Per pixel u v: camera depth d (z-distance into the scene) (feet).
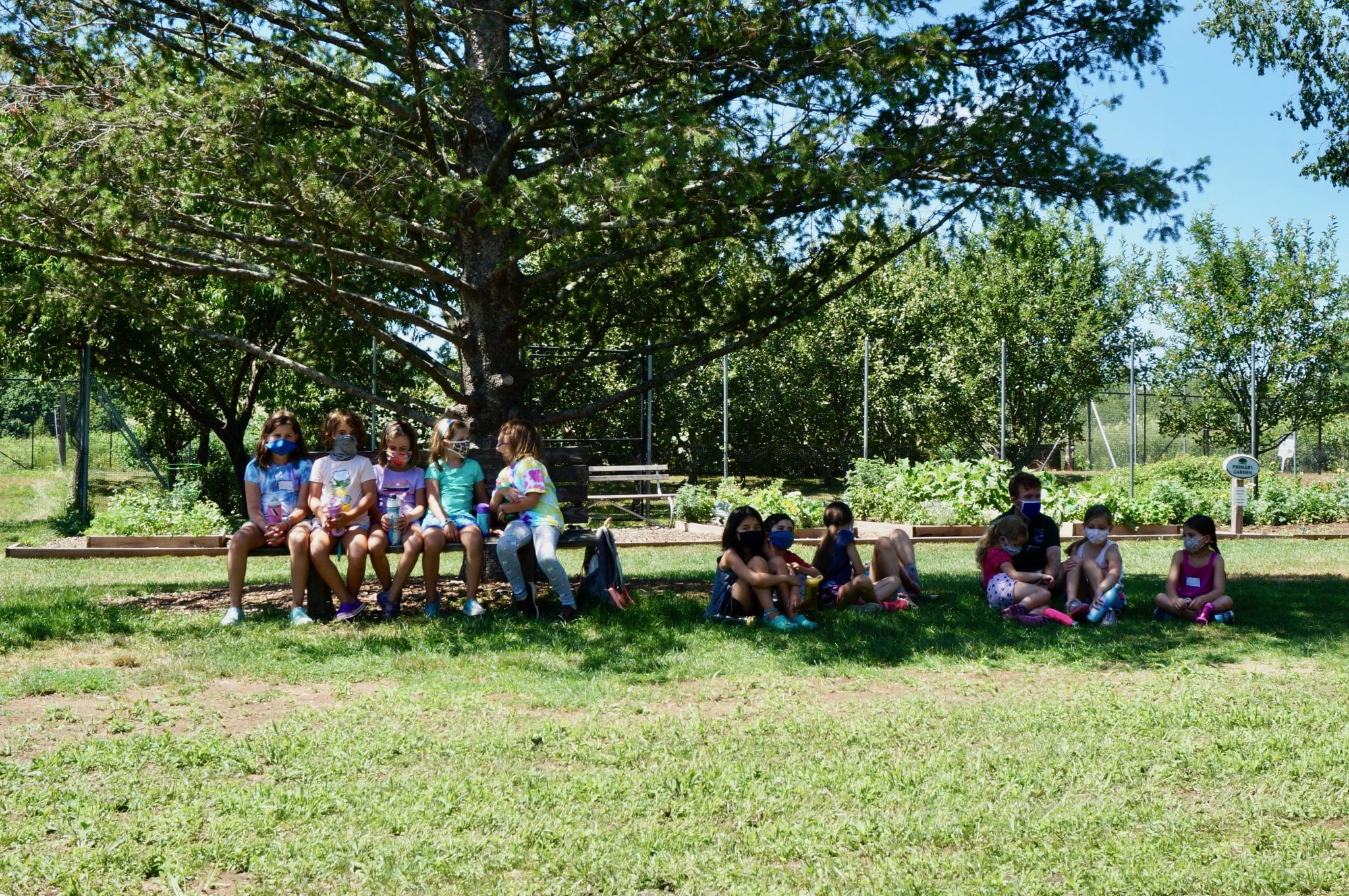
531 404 34.60
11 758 14.37
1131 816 12.44
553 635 23.58
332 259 28.04
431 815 12.28
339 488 25.45
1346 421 117.91
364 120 30.60
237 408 74.28
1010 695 18.34
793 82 27.68
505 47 30.45
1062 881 10.66
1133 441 64.54
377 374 51.19
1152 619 26.23
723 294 35.55
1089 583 26.37
